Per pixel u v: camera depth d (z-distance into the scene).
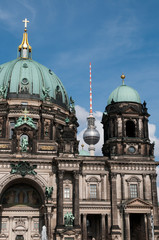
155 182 106.06
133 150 109.38
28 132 109.12
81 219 102.94
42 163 105.06
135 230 106.69
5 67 133.75
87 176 106.00
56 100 130.12
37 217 109.12
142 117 113.31
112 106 114.06
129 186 105.06
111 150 108.25
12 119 120.44
